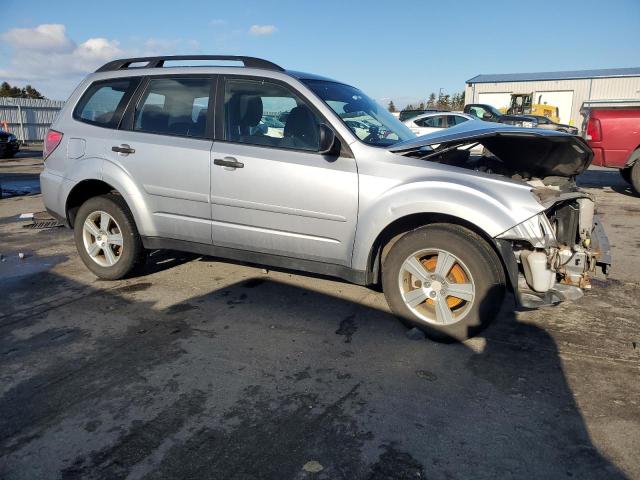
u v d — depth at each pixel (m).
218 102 4.50
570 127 19.06
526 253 3.66
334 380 3.32
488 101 43.31
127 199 4.78
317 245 4.14
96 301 4.64
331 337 3.94
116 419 2.88
